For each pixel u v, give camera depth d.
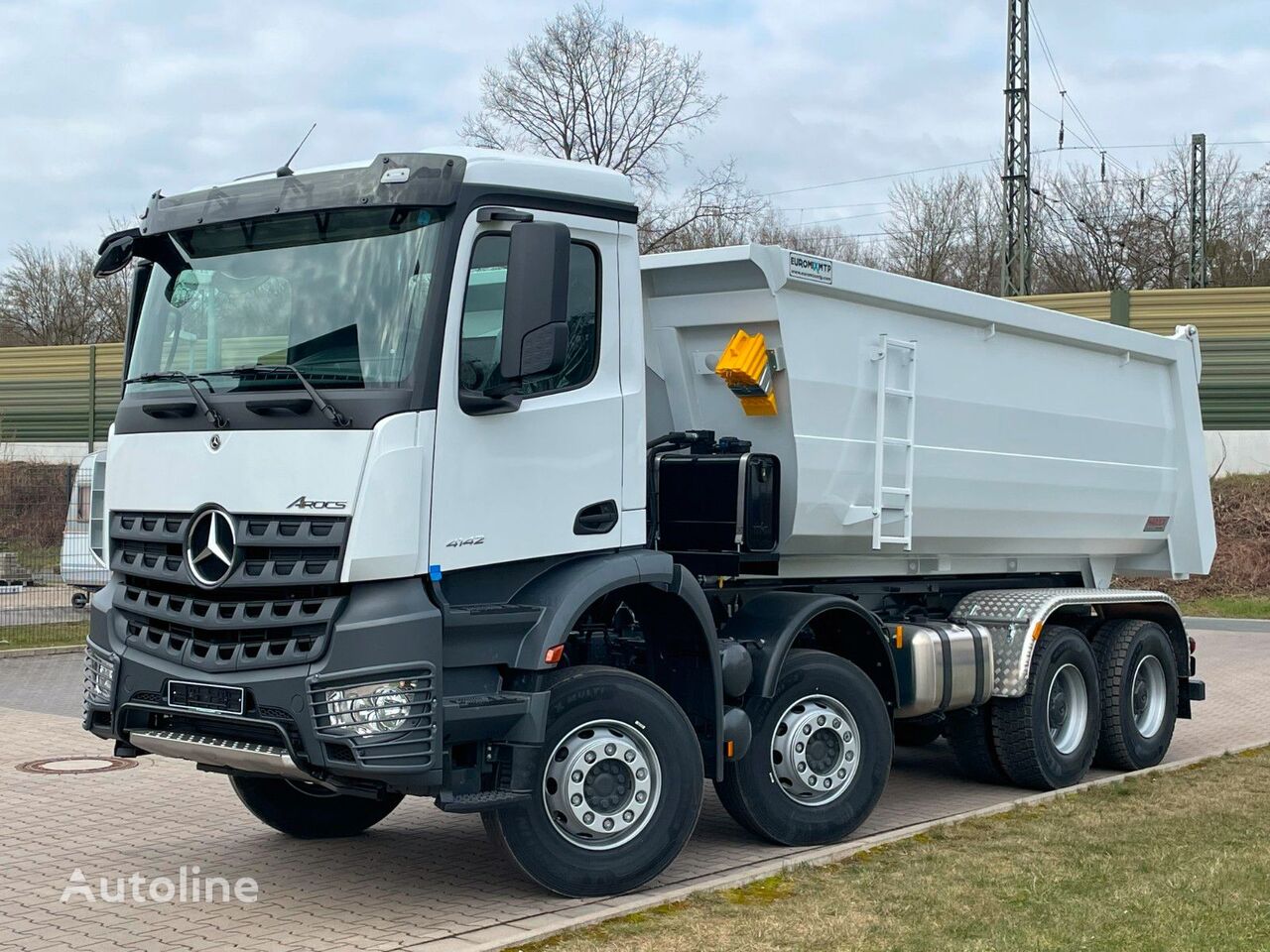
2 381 34.84
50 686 13.20
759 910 5.86
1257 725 11.88
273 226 6.02
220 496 5.75
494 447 5.81
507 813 5.88
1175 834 7.37
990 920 5.67
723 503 7.13
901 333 8.06
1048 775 8.80
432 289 5.61
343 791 5.82
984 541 9.10
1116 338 9.95
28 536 17.20
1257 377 26.50
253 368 5.85
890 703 7.89
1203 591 24.84
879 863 6.71
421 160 5.71
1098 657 9.67
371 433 5.48
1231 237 45.97
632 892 6.19
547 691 5.87
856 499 7.77
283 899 6.12
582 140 37.50
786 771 7.07
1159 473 10.66
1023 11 34.97
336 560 5.45
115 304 48.06
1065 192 47.28
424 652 5.49
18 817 7.78
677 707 6.32
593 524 6.20
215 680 5.66
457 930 5.59
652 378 7.62
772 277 7.13
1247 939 5.40
